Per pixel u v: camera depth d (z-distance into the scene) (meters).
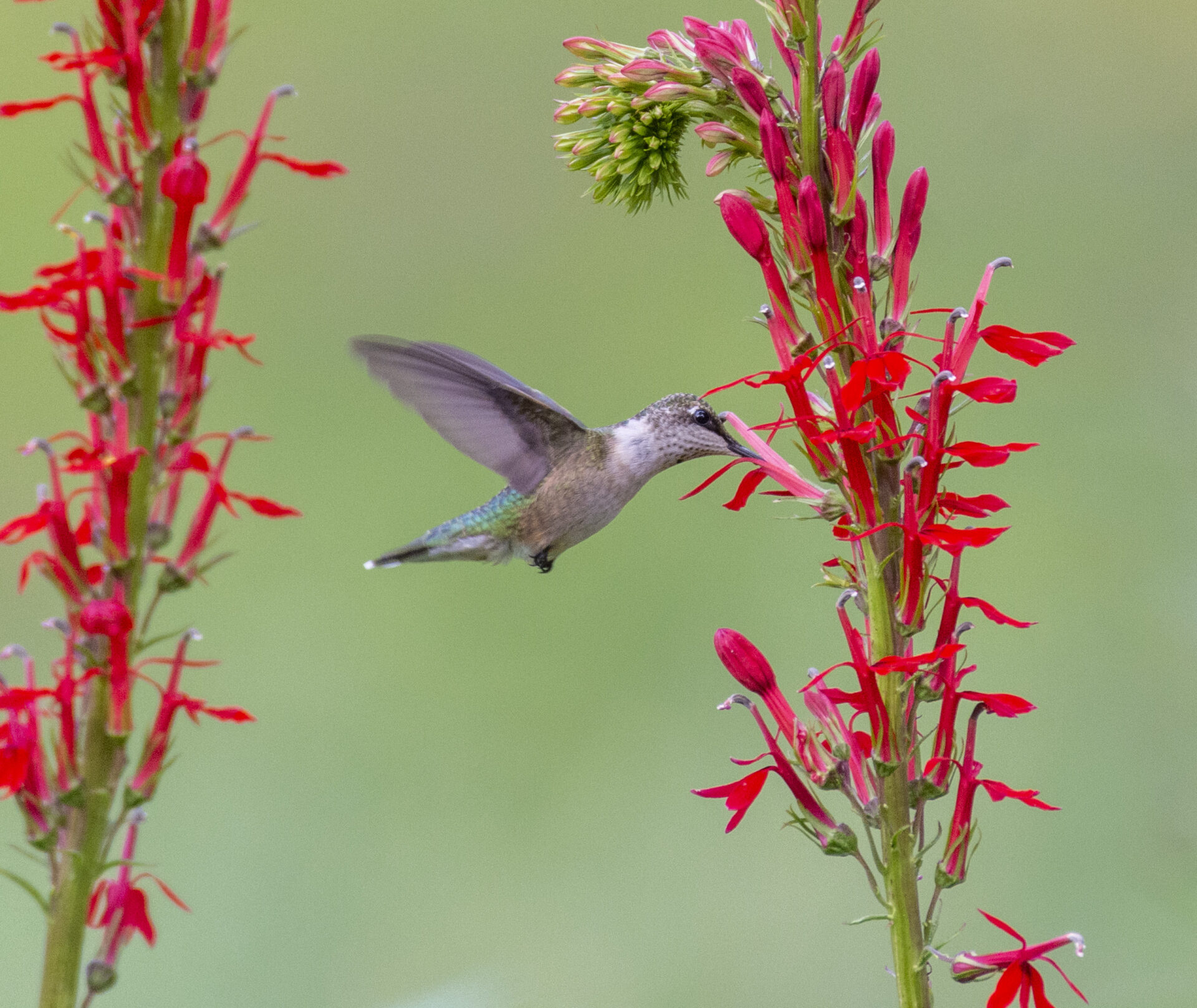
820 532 12.26
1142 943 9.19
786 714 5.74
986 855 9.86
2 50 14.73
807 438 5.77
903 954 5.50
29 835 5.02
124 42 5.16
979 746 10.48
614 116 6.77
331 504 12.91
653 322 14.09
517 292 14.43
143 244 5.19
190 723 11.12
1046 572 11.34
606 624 12.06
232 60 14.99
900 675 5.58
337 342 14.08
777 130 5.72
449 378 8.32
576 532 8.94
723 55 6.03
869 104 5.82
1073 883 9.61
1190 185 13.59
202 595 12.11
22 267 14.14
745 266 14.12
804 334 5.86
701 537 12.40
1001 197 13.70
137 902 5.23
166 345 5.21
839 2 14.66
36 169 14.43
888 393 5.54
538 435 8.73
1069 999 9.10
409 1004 6.21
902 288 5.80
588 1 15.27
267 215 14.64
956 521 11.13
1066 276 13.09
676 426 8.87
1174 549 11.17
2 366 13.27
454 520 9.08
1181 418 11.88
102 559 5.20
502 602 12.02
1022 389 12.46
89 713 5.09
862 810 5.62
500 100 15.07
